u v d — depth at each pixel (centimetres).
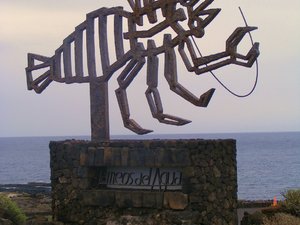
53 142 1504
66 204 1470
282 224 1659
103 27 1518
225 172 1413
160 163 1352
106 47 1521
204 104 1368
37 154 14588
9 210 1755
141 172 1395
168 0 1412
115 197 1395
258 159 10938
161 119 1429
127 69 1477
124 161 1393
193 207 1327
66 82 1578
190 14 1387
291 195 1923
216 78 1366
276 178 6588
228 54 1346
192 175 1327
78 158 1455
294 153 13412
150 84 1440
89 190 1431
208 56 1368
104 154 1418
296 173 7325
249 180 6384
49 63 1611
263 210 1875
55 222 1471
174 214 1326
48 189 4441
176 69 1415
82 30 1562
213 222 1355
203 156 1343
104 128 1514
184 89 1397
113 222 1393
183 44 1407
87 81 1541
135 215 1375
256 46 1316
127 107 1489
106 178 1444
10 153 15600
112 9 1504
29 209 2295
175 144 1348
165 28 1439
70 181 1470
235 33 1331
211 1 1353
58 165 1488
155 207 1351
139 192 1368
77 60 1557
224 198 1403
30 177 7156
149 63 1444
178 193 1330
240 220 1923
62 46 1587
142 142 1382
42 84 1631
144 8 1448
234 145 1450
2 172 8194
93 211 1428
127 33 1482
